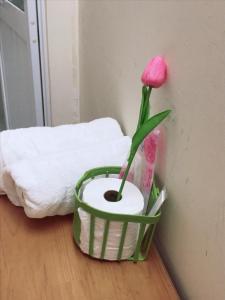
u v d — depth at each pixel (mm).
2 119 1474
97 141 641
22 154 592
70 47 1041
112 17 702
